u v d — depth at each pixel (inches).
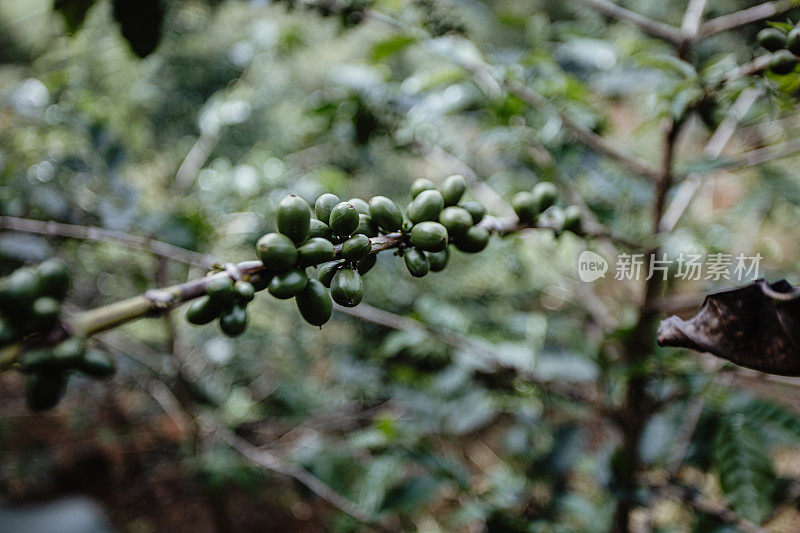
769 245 23.6
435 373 27.1
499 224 11.8
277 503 41.7
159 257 24.5
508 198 23.9
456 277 35.5
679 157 23.0
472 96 20.8
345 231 9.4
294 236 8.9
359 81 22.5
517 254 26.1
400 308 33.3
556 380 21.8
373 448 23.0
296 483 27.3
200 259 20.0
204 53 38.4
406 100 22.2
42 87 27.5
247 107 33.1
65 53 31.9
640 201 20.6
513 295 34.2
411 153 23.8
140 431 44.8
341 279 9.2
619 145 23.4
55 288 7.5
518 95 17.3
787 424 15.6
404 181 40.3
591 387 24.0
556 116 16.9
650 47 17.7
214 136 33.9
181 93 38.8
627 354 18.0
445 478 22.2
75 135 28.2
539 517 22.3
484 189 22.0
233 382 37.9
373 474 21.8
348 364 36.2
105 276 33.2
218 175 32.8
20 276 7.3
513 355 22.7
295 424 36.0
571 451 23.4
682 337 10.6
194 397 32.4
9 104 26.8
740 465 15.2
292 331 37.4
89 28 31.3
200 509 41.8
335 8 18.5
